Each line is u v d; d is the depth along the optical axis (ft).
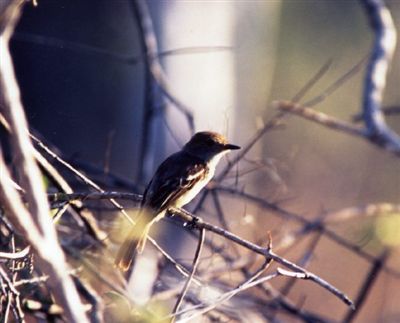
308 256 36.96
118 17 47.62
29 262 26.20
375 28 33.91
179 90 49.73
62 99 47.26
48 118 47.11
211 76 50.80
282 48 82.94
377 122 31.58
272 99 82.28
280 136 72.49
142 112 48.21
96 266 32.50
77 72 47.44
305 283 57.16
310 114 32.68
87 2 47.26
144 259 33.47
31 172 15.99
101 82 47.83
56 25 47.11
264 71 61.31
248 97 56.29
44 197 16.30
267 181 52.75
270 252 24.61
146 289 32.40
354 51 83.35
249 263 35.83
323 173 73.26
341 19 83.35
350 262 62.28
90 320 29.84
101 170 39.06
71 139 47.34
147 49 40.45
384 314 57.26
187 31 49.60
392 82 80.43
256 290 41.73
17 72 46.50
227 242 41.14
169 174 32.09
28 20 46.68
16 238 28.45
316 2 83.30
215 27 50.75
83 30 47.37
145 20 40.57
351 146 76.23
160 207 30.83
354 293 59.31
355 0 83.87
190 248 46.14
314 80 35.88
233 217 47.73
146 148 40.88
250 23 55.47
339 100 82.43
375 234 54.85
